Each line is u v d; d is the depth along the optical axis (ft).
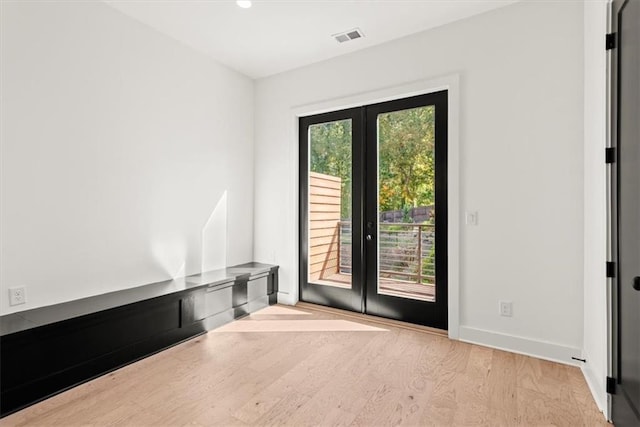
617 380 5.46
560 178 7.85
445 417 5.82
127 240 9.10
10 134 6.89
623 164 5.26
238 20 9.24
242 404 6.19
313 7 8.65
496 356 8.14
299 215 12.60
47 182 7.48
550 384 6.86
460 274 9.12
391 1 8.36
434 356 8.14
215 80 11.66
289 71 12.39
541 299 8.09
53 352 6.51
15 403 5.98
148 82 9.57
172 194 10.29
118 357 7.60
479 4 8.45
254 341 9.11
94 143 8.34
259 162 13.23
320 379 7.09
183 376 7.22
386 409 6.04
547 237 8.01
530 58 8.17
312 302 12.42
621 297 5.36
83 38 8.09
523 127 8.25
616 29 5.55
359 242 11.27
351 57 11.02
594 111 6.72
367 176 11.09
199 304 9.55
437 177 9.78
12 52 6.89
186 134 10.69
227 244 12.23
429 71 9.57
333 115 11.76
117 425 5.60
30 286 7.23
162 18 9.16
